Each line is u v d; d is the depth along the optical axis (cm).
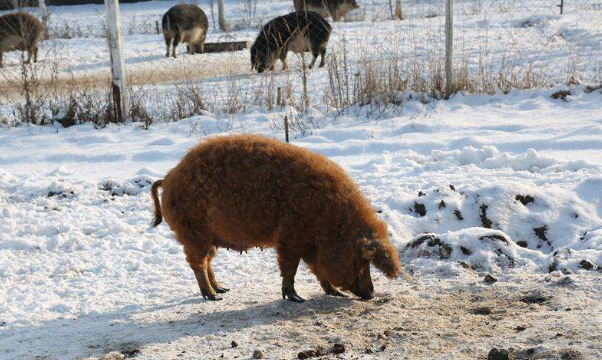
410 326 582
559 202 816
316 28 1972
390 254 589
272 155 632
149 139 1379
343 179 630
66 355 570
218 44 2458
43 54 2553
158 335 600
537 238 790
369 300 650
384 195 925
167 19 2325
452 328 571
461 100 1443
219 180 636
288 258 637
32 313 685
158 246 866
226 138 666
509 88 1470
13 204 1052
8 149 1379
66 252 873
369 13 3141
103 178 1137
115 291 737
